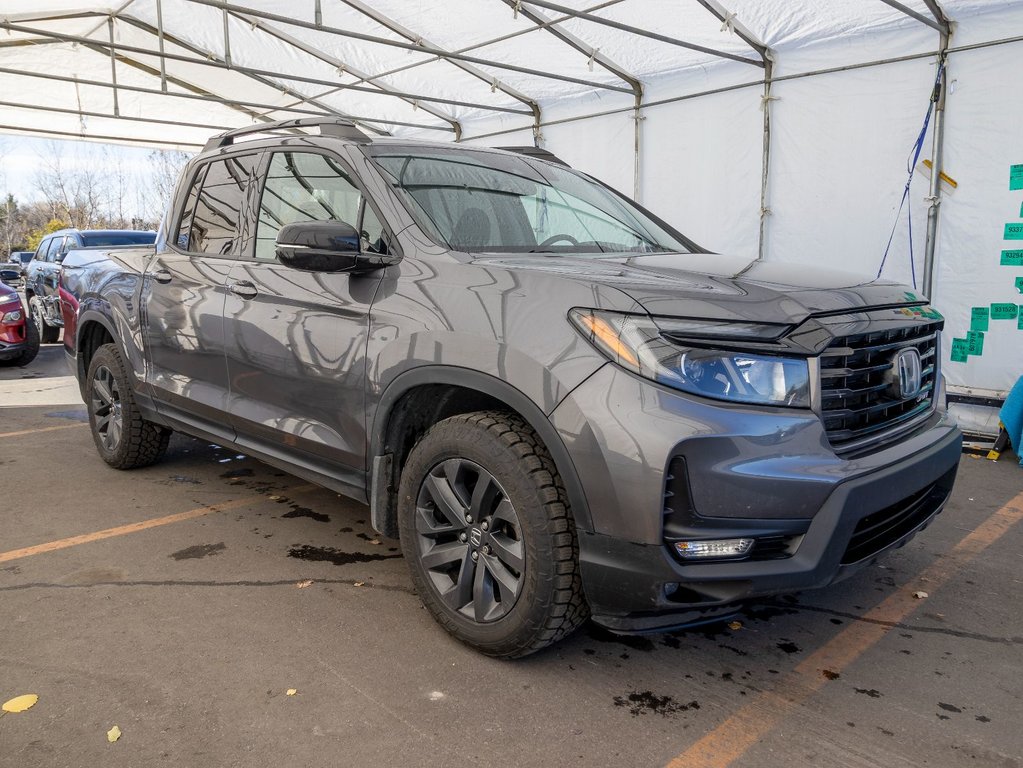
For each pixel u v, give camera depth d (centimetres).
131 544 339
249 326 319
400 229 275
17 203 5594
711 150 790
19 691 223
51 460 475
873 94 655
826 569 209
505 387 224
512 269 241
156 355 388
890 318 237
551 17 757
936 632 273
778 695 231
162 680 230
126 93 1194
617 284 220
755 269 257
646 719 217
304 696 223
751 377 205
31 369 899
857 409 226
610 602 213
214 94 1223
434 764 195
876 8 626
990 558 343
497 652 241
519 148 382
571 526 222
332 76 1079
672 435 197
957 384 623
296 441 302
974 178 601
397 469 272
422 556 257
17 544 338
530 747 203
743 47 728
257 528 361
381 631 264
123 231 1134
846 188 682
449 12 805
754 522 203
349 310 275
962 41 595
